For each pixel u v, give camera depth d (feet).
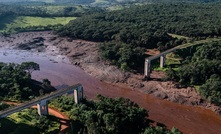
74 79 606.55
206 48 607.37
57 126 366.43
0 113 352.28
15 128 343.67
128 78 587.68
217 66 540.93
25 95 460.96
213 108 478.18
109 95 538.06
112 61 637.30
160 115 466.70
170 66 609.42
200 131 424.05
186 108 488.44
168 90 533.55
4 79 483.92
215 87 485.15
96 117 365.81
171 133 338.34
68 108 416.05
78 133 351.05
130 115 364.38
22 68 558.15
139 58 633.20
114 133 345.10
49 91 523.29
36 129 353.10
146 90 547.90
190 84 539.29
